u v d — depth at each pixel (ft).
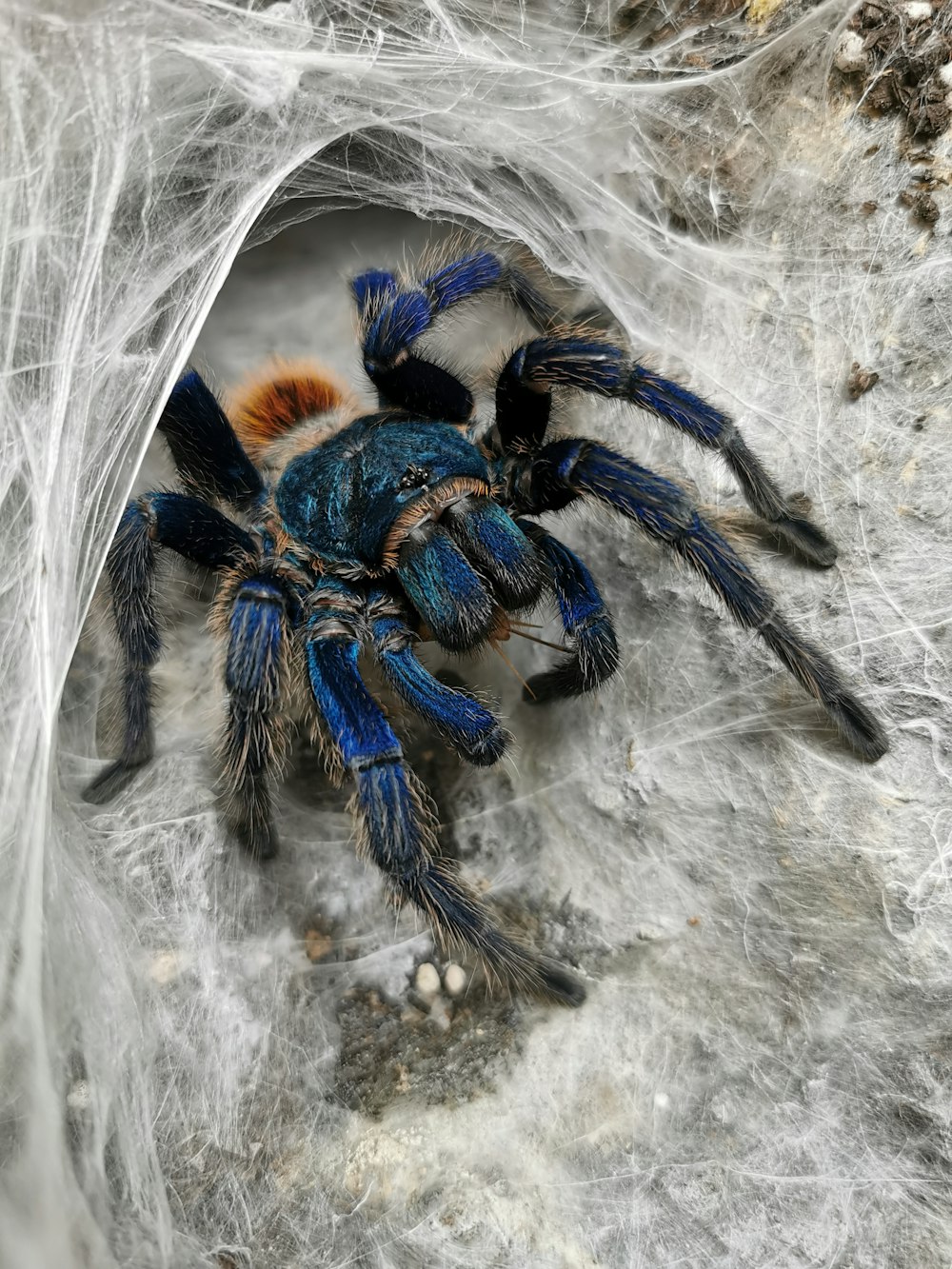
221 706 0.31
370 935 0.34
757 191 0.36
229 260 0.38
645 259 0.39
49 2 0.32
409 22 0.38
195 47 0.35
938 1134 0.26
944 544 0.29
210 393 0.35
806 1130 0.28
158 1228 0.27
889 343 0.31
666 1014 0.31
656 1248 0.27
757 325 0.34
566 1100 0.30
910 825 0.28
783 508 0.30
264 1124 0.29
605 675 0.31
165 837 0.34
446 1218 0.28
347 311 0.48
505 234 0.42
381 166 0.42
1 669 0.31
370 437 0.34
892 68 0.33
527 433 0.33
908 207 0.32
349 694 0.28
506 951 0.28
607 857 0.34
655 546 0.34
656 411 0.30
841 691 0.28
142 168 0.36
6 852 0.28
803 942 0.29
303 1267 0.27
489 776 0.38
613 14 0.38
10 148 0.32
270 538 0.34
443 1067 0.31
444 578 0.29
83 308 0.34
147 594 0.33
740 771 0.31
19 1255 0.24
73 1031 0.28
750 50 0.36
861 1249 0.26
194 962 0.32
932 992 0.27
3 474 0.31
